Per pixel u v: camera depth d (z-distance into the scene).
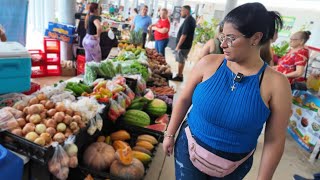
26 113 1.48
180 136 1.32
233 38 0.94
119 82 2.36
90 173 1.65
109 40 4.90
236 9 0.95
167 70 3.82
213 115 1.07
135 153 1.91
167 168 2.47
